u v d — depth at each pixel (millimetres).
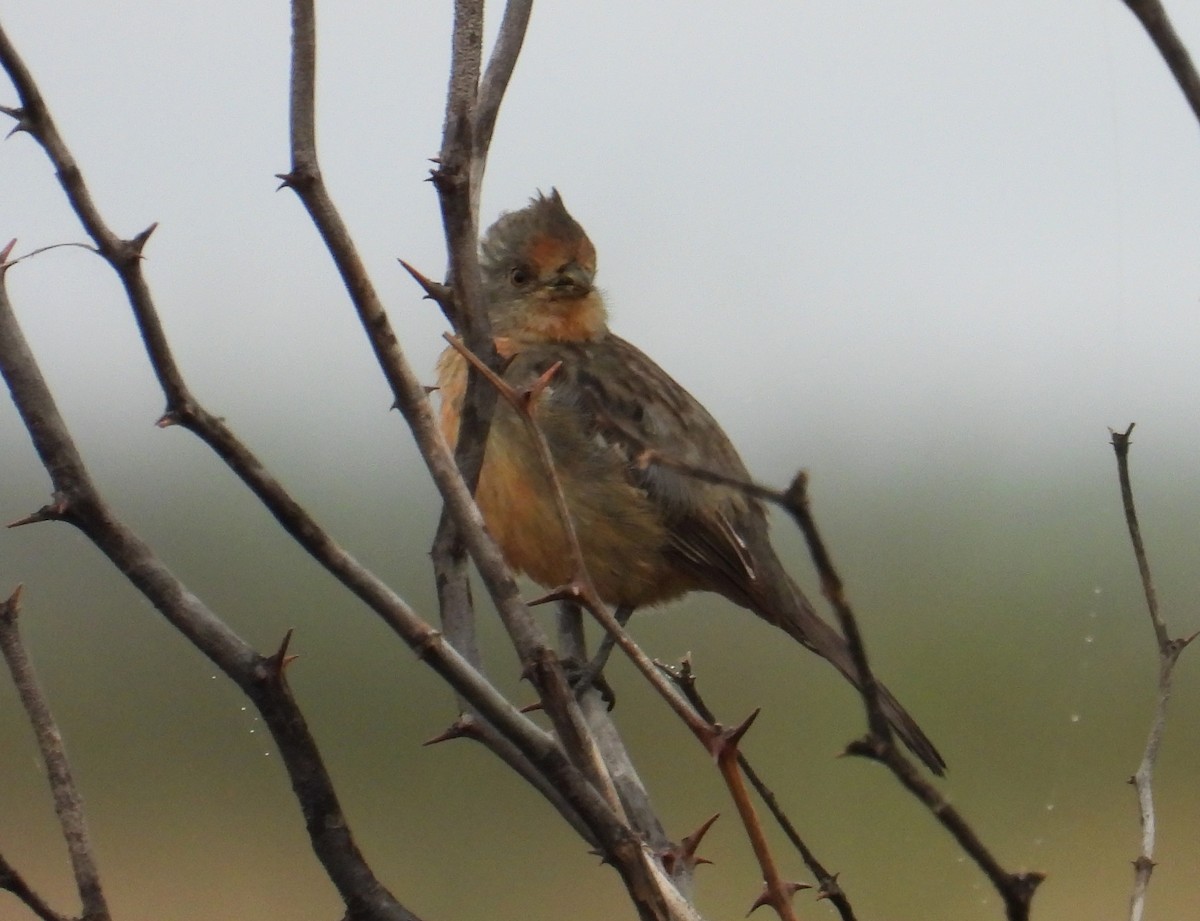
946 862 11586
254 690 4188
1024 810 12391
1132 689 13742
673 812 12547
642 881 4043
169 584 4133
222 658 4180
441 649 4043
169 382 3912
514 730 4055
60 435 4027
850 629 3234
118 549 4078
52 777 4473
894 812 12188
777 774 12953
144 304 3949
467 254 5023
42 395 4012
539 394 4250
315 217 4207
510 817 12953
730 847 11969
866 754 3279
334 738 13664
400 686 14039
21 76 3906
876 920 10875
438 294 5141
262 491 3967
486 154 5688
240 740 13414
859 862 11562
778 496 3215
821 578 3230
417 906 11977
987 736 13297
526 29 5836
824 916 10945
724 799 12711
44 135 3920
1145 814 5078
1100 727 13391
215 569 14789
